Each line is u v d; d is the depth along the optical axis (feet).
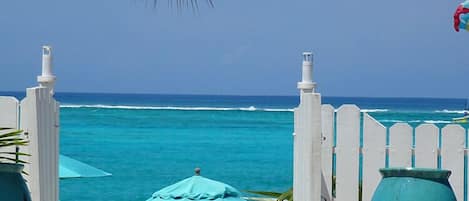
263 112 276.62
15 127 24.52
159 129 179.22
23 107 24.47
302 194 25.31
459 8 26.27
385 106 480.64
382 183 19.01
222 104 451.53
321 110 25.31
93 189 73.92
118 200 66.44
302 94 25.32
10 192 17.43
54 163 25.30
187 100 567.18
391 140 24.93
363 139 25.07
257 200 33.47
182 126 191.42
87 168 35.04
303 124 25.23
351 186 25.23
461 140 24.63
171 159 109.29
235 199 27.07
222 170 96.12
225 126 193.77
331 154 25.36
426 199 18.24
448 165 24.72
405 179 18.56
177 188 27.40
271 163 104.88
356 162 25.18
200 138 152.46
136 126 189.57
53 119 25.26
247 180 86.33
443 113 311.06
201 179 27.84
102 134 159.74
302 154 25.27
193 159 110.01
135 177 85.71
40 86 25.80
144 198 67.97
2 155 24.43
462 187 24.63
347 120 25.22
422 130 24.77
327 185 25.39
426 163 24.76
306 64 25.94
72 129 175.52
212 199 26.61
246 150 126.00
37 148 24.18
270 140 148.56
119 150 123.44
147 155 115.14
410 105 510.58
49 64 25.82
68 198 67.31
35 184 24.17
